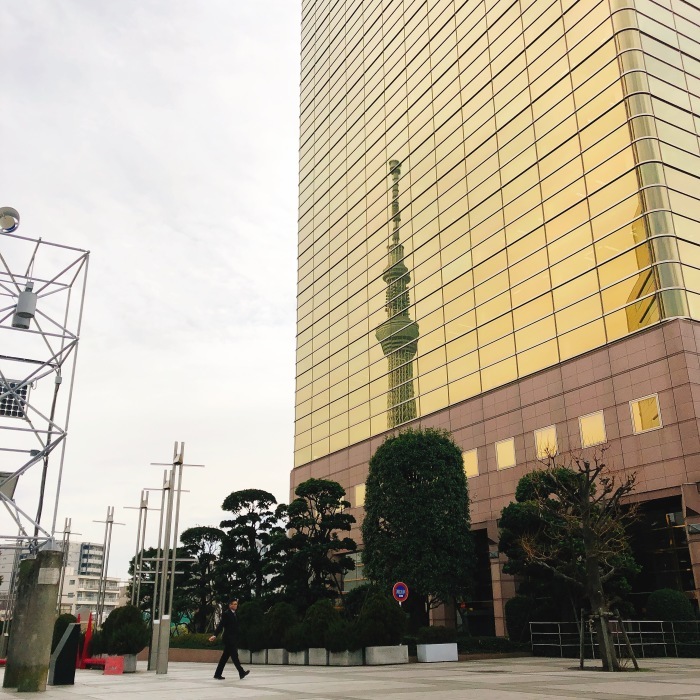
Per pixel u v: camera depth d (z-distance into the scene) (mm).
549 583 27141
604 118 34406
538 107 39375
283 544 38688
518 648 27953
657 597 25594
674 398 28109
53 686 13711
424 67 52875
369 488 32594
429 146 50250
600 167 34156
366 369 53938
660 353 29062
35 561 12312
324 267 64875
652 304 29891
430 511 30000
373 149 59000
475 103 45500
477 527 37656
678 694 10508
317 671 19141
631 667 18078
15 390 15945
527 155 39688
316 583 38344
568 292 34875
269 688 12891
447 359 43906
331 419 58250
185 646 37812
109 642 20812
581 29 37000
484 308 41219
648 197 31047
